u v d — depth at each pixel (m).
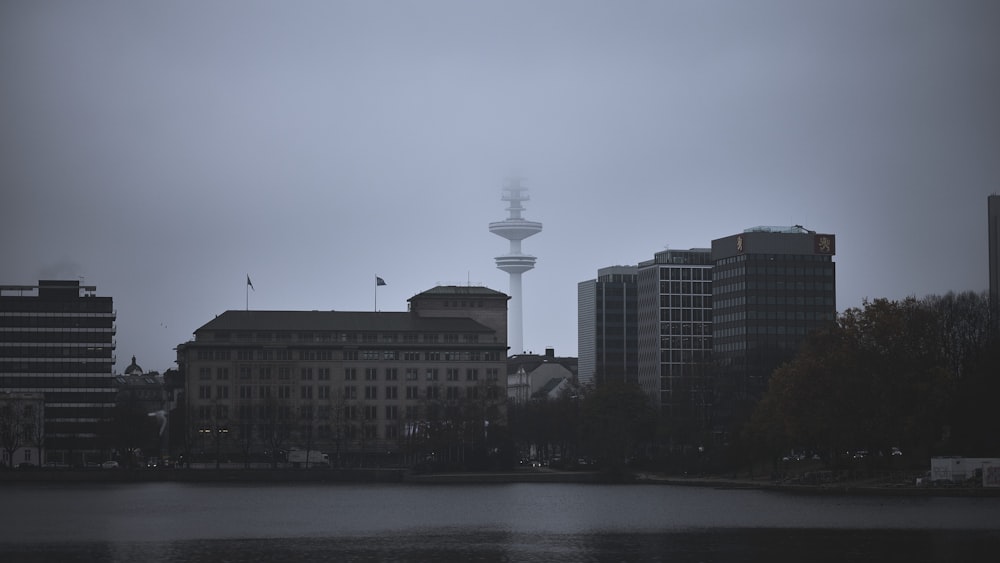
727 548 190.62
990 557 177.75
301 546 198.00
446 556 186.00
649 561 179.75
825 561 176.50
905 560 176.38
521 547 195.25
